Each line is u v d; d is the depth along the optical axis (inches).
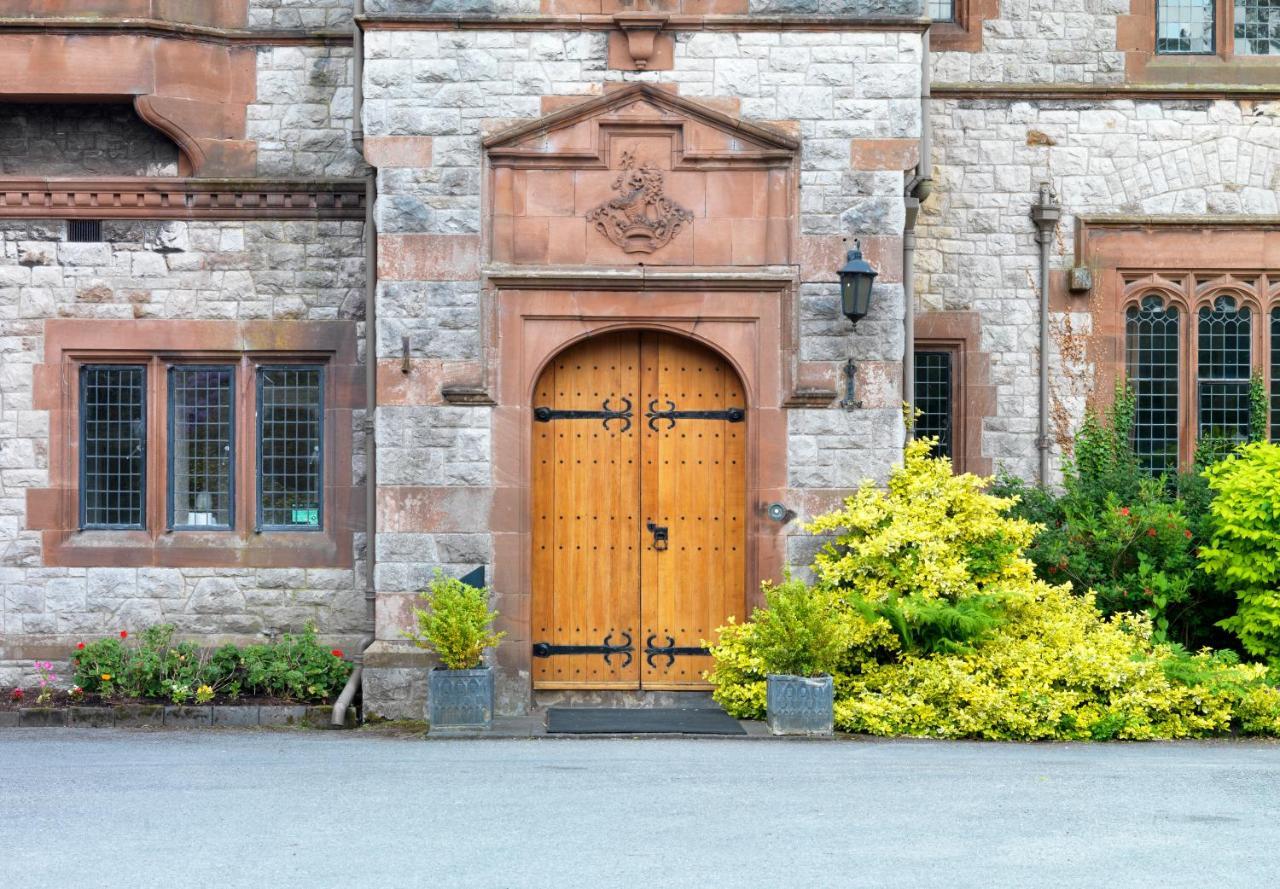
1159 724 393.7
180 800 296.7
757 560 432.5
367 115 430.9
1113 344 511.2
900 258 434.6
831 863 245.0
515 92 432.5
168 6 471.2
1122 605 461.4
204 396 480.4
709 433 443.8
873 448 434.0
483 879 234.8
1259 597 430.3
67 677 463.5
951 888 231.0
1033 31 511.8
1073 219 512.7
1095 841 262.1
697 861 246.1
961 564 418.9
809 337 432.8
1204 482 497.7
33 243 473.1
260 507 479.2
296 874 238.2
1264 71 513.3
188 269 475.8
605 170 434.0
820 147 433.7
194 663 443.2
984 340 511.2
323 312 477.4
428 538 429.7
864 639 403.5
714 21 432.1
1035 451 510.6
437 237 430.9
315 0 483.8
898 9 435.2
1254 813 285.6
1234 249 511.8
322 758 351.6
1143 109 512.4
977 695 384.8
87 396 477.4
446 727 392.8
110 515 476.4
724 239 434.3
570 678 441.1
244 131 481.4
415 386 430.9
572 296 432.1
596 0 433.7
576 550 442.0
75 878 236.7
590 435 443.2
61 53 461.1
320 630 472.1
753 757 350.3
